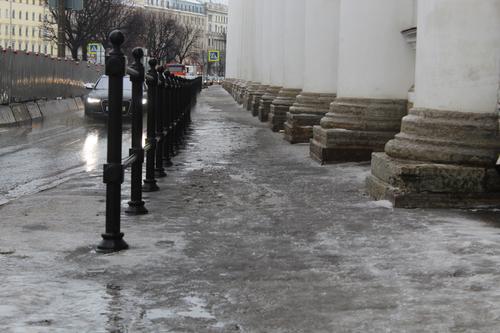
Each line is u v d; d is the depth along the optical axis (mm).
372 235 6523
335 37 16844
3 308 4484
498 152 7852
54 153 15719
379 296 4660
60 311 4465
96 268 5531
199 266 5598
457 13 8094
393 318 4195
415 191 7859
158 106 11031
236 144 17078
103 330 4129
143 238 6590
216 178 10891
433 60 8273
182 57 117438
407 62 12484
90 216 7688
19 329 4098
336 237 6488
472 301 4430
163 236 6691
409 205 7844
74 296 4785
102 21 63750
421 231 6609
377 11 12484
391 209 7816
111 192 6102
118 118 6090
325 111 17031
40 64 30734
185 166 12531
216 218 7594
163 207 8312
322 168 12117
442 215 7422
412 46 12414
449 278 5004
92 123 25250
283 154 14664
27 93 28766
